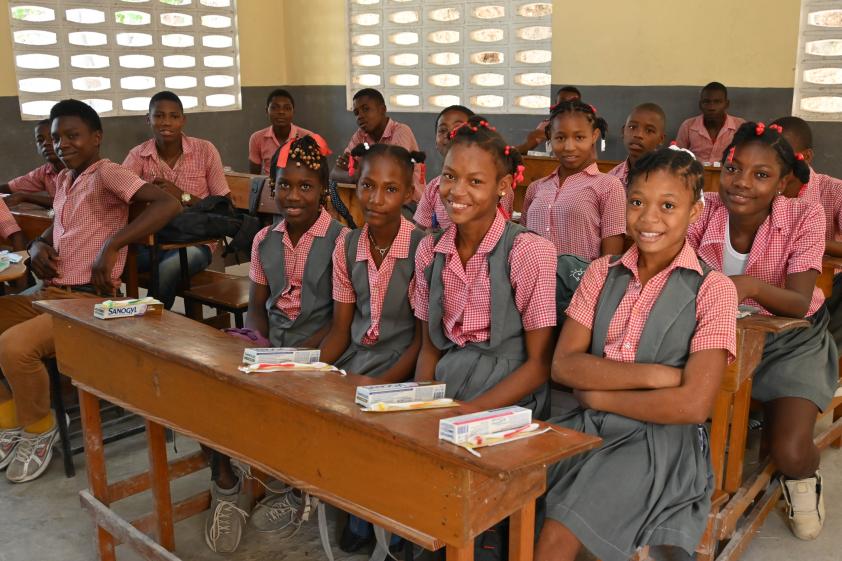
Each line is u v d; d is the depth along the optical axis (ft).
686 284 5.84
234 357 5.78
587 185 9.43
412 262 7.14
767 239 7.45
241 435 5.63
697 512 5.72
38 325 8.57
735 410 6.89
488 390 6.32
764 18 18.24
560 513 5.56
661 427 5.89
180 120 14.25
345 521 7.30
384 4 23.76
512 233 6.43
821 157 18.17
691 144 19.33
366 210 7.01
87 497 7.09
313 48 25.49
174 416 6.15
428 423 4.62
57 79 20.29
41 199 13.56
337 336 7.52
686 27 19.22
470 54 22.66
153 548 6.39
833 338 8.60
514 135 22.40
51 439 8.92
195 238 10.57
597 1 20.24
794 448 7.24
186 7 22.91
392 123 17.72
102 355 6.72
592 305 6.18
